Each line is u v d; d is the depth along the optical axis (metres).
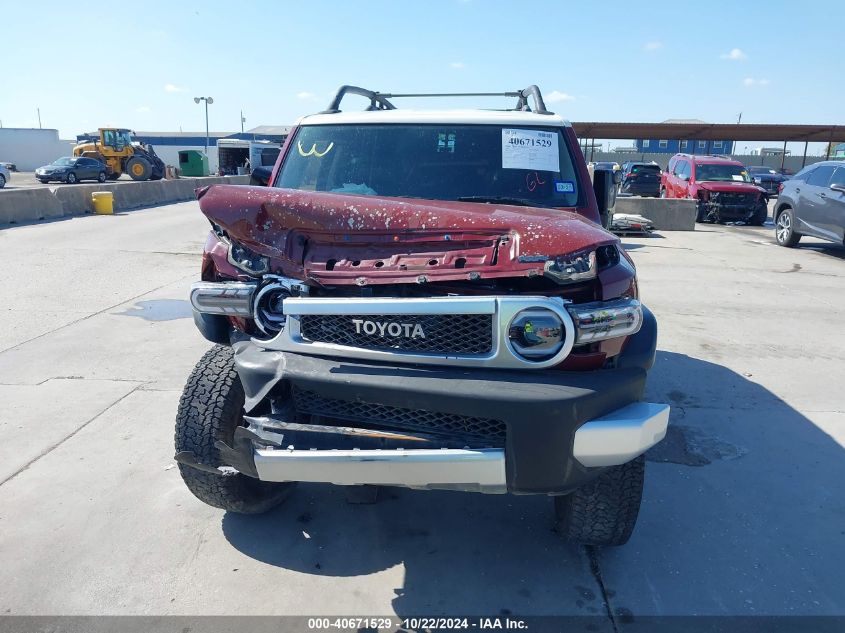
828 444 4.37
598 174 3.95
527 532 3.32
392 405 2.45
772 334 6.99
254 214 2.64
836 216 12.16
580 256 2.39
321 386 2.50
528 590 2.89
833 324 7.44
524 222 2.51
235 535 3.25
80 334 6.49
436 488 2.49
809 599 2.86
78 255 11.10
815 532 3.37
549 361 2.39
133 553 3.09
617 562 3.09
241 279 2.78
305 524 3.36
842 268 11.30
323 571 2.99
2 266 9.92
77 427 4.39
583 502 2.85
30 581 2.88
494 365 2.41
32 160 64.12
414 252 2.54
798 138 39.31
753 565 3.09
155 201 22.44
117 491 3.62
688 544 3.24
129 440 4.21
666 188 22.00
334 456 2.43
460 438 2.45
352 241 2.60
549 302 2.36
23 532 3.23
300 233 2.66
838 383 5.51
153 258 11.01
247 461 2.58
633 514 2.89
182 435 2.88
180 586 2.87
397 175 3.81
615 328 2.44
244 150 36.12
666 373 5.67
